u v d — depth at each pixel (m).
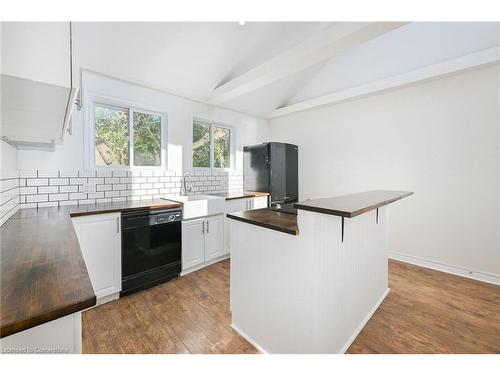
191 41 2.60
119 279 2.28
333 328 1.55
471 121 2.73
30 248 1.08
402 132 3.23
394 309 2.17
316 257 1.37
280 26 2.83
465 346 1.69
